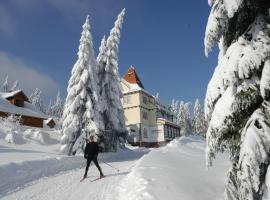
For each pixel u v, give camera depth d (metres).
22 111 43.03
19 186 10.99
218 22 6.20
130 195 8.47
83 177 13.20
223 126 5.61
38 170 14.01
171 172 11.09
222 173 12.67
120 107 31.23
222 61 6.10
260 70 5.62
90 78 26.11
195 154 21.14
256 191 5.09
